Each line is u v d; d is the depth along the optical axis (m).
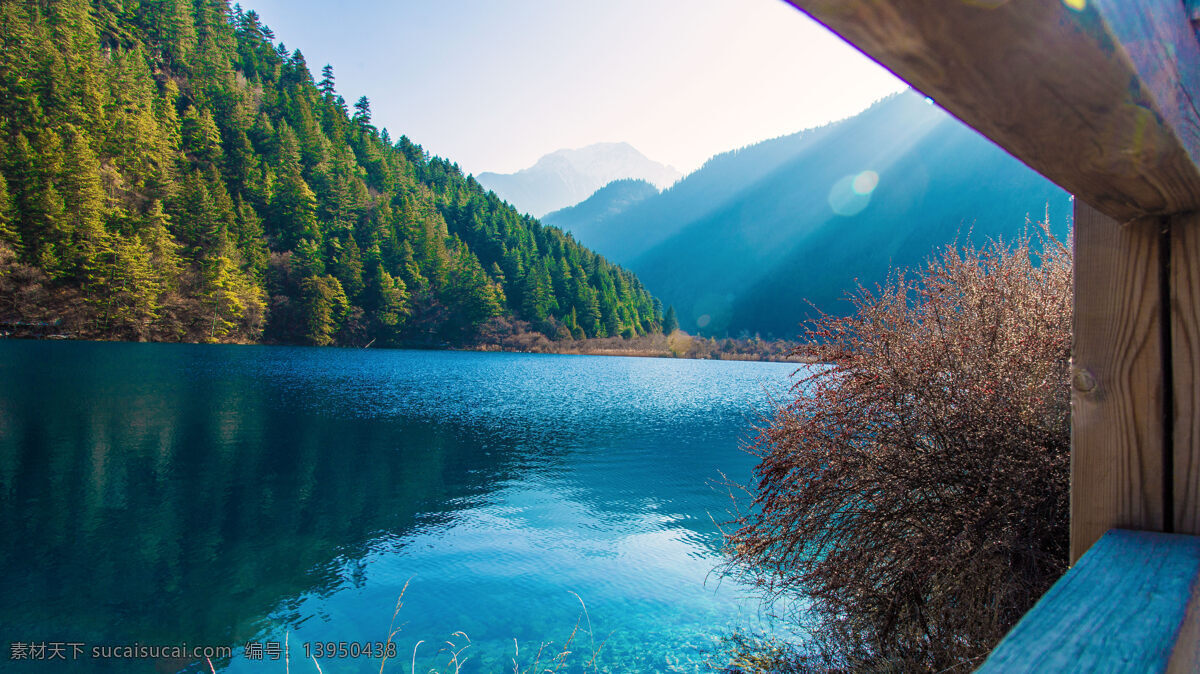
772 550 4.08
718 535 8.45
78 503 9.38
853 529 3.67
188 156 92.75
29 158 61.56
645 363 81.62
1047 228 3.56
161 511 9.16
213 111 103.62
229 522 8.77
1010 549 2.89
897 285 3.80
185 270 69.12
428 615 5.69
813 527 3.74
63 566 6.91
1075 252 0.88
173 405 21.39
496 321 99.88
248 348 65.38
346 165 112.12
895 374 3.48
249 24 137.62
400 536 8.28
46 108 73.56
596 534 8.43
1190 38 0.55
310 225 94.00
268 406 22.84
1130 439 0.82
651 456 15.82
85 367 33.56
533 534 8.40
